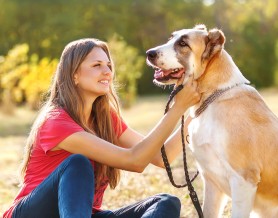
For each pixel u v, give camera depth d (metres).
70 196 3.52
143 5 38.75
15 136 15.08
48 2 34.38
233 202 3.99
